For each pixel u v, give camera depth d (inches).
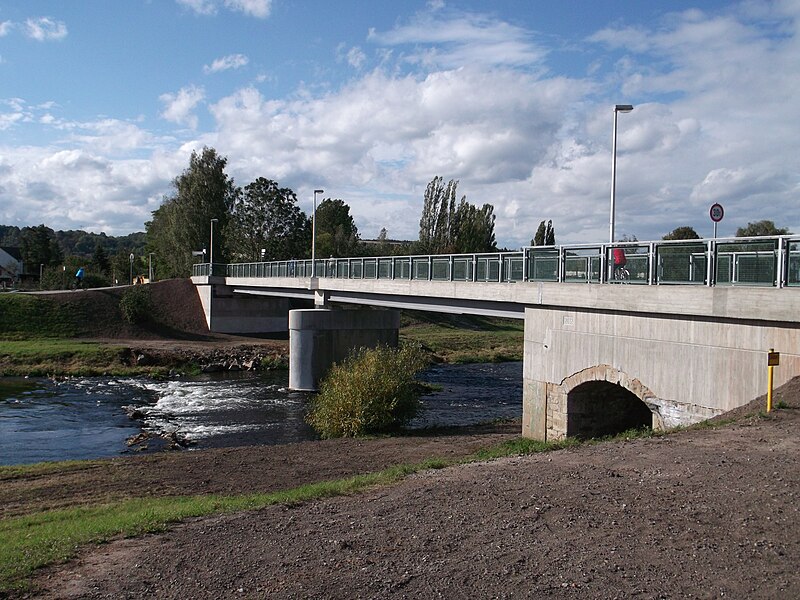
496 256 1035.3
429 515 409.7
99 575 352.8
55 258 5802.2
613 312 793.6
